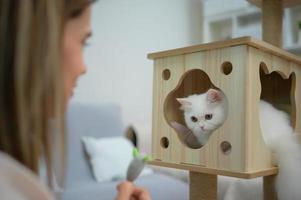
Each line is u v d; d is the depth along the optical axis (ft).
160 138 2.22
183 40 8.46
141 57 7.57
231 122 1.82
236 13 7.94
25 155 1.14
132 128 6.84
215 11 8.38
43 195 1.08
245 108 1.76
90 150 5.68
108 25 7.00
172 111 2.30
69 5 1.28
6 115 1.14
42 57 1.14
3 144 1.14
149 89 7.73
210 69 1.94
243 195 2.43
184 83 2.38
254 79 1.82
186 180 5.58
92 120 6.09
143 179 5.38
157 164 2.18
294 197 1.95
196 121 2.16
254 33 7.54
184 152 2.06
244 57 1.77
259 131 1.86
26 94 1.13
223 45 1.84
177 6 8.33
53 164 1.37
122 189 1.92
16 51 1.12
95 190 4.90
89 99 6.73
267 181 2.18
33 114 1.14
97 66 6.85
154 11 7.82
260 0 2.67
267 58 1.97
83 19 1.38
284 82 2.42
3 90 1.14
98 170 5.50
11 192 1.01
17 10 1.13
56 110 1.20
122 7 7.23
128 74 7.36
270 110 2.21
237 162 1.77
